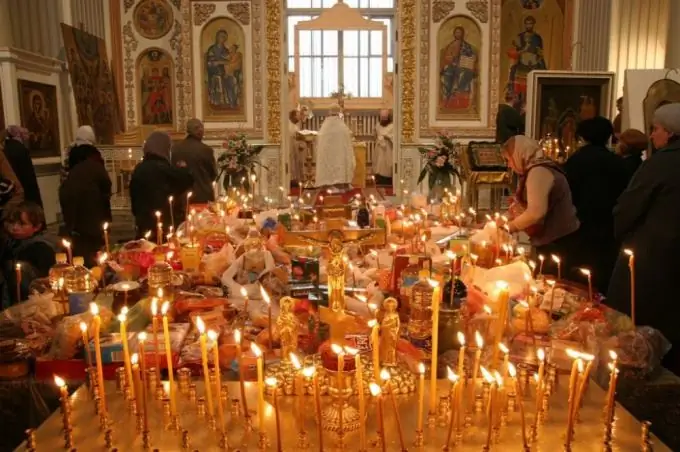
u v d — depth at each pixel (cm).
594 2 1125
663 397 236
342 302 221
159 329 264
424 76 1218
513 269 312
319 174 1338
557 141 827
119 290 299
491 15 1190
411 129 1244
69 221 575
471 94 1219
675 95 795
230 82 1246
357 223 434
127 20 1257
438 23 1204
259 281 323
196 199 746
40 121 987
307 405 186
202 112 1248
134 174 611
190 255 363
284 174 1277
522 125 820
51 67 1027
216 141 1257
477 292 274
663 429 237
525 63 1205
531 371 218
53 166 1036
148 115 1283
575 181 464
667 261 356
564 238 456
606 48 1123
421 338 246
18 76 909
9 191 545
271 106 1259
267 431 178
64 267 307
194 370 235
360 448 165
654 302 359
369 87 1948
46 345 255
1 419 235
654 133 381
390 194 1506
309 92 1947
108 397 201
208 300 303
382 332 205
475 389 191
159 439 176
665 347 252
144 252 382
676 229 353
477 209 948
